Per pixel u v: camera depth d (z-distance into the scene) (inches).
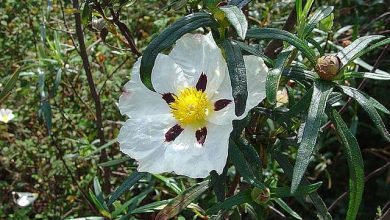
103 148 15.4
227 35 9.2
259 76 9.0
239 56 8.8
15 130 21.7
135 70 9.9
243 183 12.2
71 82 18.9
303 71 9.5
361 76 9.6
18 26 20.7
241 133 9.9
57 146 19.4
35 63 17.4
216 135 9.3
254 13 17.9
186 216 16.5
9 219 20.0
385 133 8.9
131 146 9.7
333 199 22.7
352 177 9.1
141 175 11.4
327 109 9.4
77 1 14.9
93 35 19.4
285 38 9.2
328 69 9.0
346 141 9.2
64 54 18.4
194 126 9.5
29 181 21.7
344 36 21.0
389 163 18.9
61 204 20.5
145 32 21.0
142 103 9.9
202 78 9.6
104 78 19.6
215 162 9.1
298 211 21.9
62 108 19.9
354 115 17.4
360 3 21.0
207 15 9.1
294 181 8.2
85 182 19.4
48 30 20.1
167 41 8.8
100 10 12.9
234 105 9.0
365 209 22.7
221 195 10.4
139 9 20.4
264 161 10.8
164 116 9.8
